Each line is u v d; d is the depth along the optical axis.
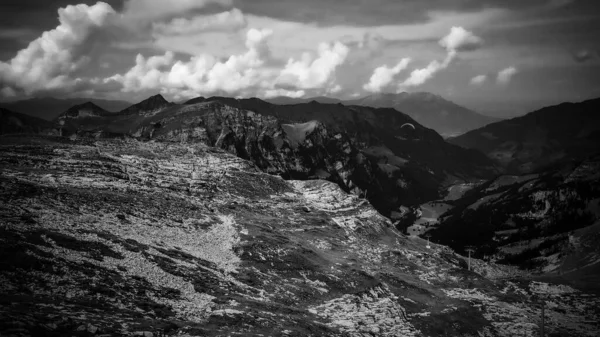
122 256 85.38
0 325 45.91
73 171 149.75
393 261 171.62
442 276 171.88
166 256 95.12
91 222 101.50
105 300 65.00
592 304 174.62
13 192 104.56
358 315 103.88
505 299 162.38
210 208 154.25
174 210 137.38
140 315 62.91
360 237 189.88
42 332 47.66
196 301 76.94
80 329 50.84
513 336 124.56
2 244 70.00
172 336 57.28
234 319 70.88
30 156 156.50
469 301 147.12
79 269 72.06
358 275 131.88
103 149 199.12
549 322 146.12
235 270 105.38
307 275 120.62
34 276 64.88
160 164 194.12
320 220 188.88
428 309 128.00
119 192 137.12
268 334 68.75
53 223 91.19
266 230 147.75
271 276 110.81
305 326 79.50
